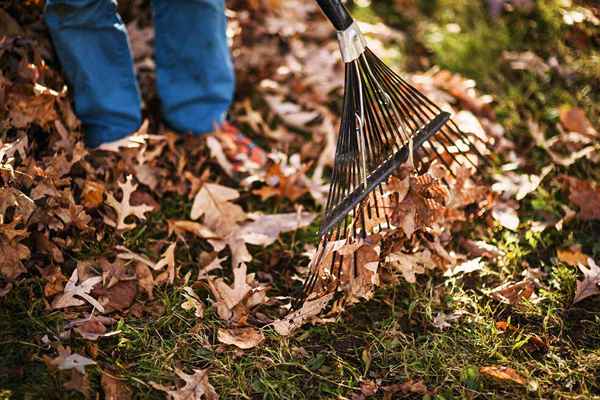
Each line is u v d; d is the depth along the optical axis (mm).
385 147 2496
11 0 2811
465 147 2807
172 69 2914
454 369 2352
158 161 2832
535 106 3174
